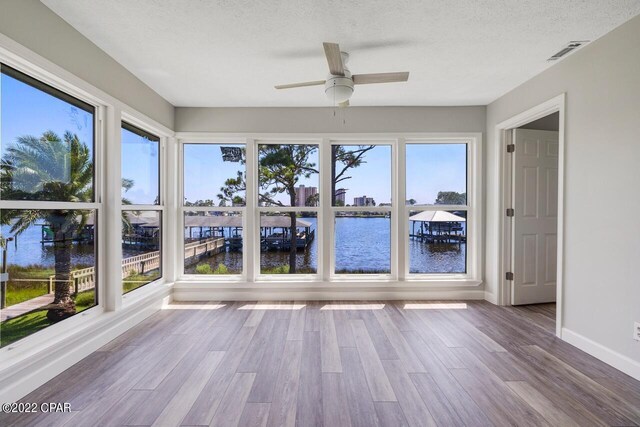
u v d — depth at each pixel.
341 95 2.30
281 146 3.71
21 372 1.74
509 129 3.37
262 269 3.71
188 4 1.86
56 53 1.96
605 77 2.14
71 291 2.23
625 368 1.99
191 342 2.47
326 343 2.45
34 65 1.81
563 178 2.49
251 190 3.62
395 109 3.61
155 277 3.43
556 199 3.46
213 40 2.25
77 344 2.15
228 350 2.33
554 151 3.46
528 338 2.53
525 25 2.04
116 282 2.57
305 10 1.90
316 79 2.90
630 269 1.97
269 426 1.51
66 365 2.04
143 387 1.84
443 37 2.19
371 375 1.97
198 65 2.63
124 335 2.61
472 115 3.61
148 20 2.02
